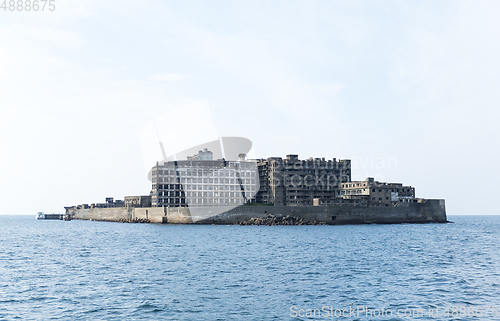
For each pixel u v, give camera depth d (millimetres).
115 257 83250
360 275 62031
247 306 42938
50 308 41906
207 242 119500
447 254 91375
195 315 39688
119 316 39281
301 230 176500
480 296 48125
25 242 128500
